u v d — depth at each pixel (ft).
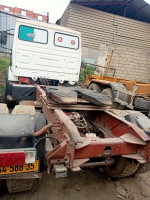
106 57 37.68
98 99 8.41
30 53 14.44
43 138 6.25
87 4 34.78
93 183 8.17
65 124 6.15
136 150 7.03
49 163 5.96
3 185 7.02
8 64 31.78
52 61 15.28
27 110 8.71
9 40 40.11
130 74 40.81
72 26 34.65
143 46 40.75
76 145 5.78
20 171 5.85
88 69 34.37
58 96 7.95
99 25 36.47
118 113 10.47
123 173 7.89
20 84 13.93
